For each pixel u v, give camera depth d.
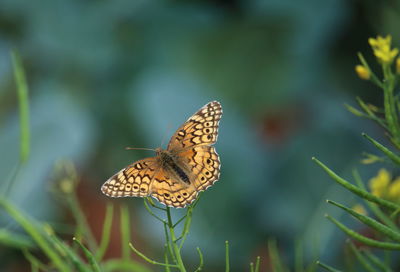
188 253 1.43
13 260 1.42
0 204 1.23
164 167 1.28
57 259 1.23
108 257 1.43
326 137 1.46
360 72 1.23
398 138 1.22
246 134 1.46
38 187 1.43
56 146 1.44
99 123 1.46
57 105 1.46
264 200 1.45
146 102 1.46
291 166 1.46
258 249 1.44
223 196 1.45
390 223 1.24
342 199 1.43
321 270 1.42
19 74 1.24
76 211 1.27
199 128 1.28
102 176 1.45
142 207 1.44
